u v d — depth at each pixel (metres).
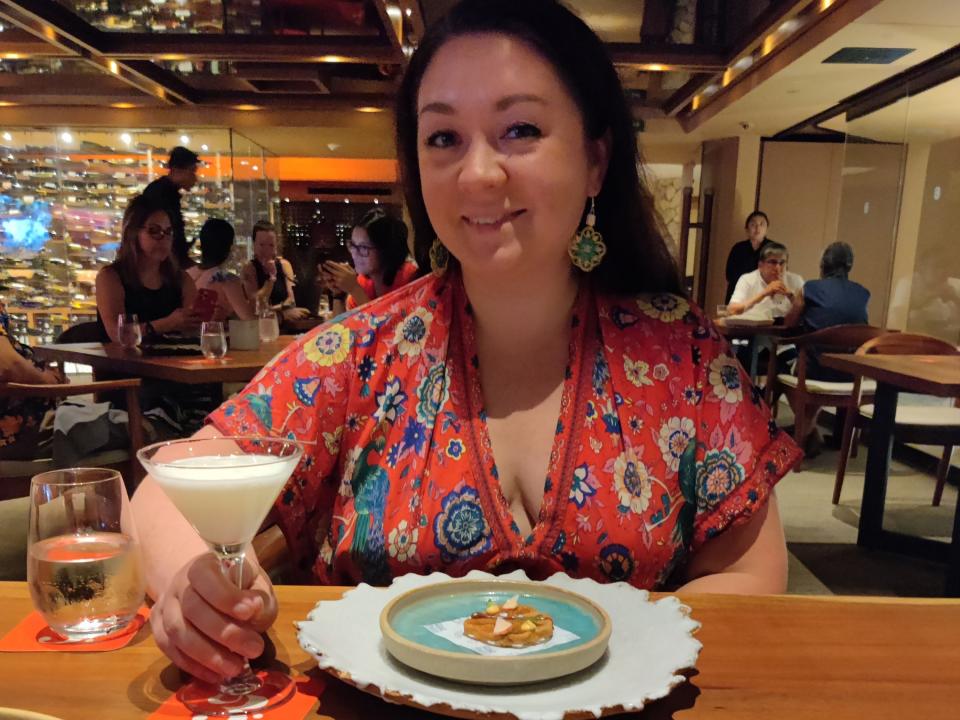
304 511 1.16
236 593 0.68
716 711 0.65
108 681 0.69
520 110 0.96
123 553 0.79
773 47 4.47
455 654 0.64
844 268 5.18
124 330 3.31
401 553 1.06
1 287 7.44
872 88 6.16
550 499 1.07
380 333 1.17
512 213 0.99
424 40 1.08
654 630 0.75
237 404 1.11
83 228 7.67
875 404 3.31
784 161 8.44
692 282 10.27
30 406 2.62
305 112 7.53
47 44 4.41
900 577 3.02
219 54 4.39
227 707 0.65
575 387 1.13
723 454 1.13
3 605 0.87
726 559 1.14
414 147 1.25
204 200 7.91
